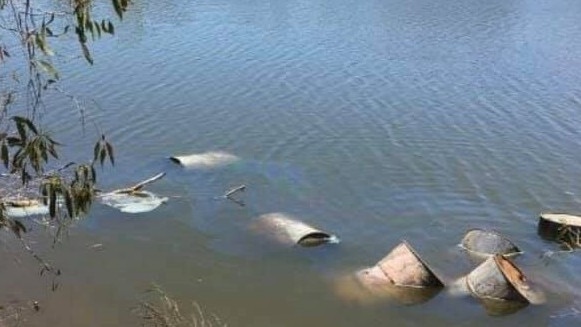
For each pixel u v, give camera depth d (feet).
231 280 49.44
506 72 100.83
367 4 146.82
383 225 57.31
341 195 62.28
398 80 95.71
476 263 51.39
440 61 106.01
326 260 51.80
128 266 50.57
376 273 49.16
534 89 93.20
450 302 46.57
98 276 49.06
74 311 45.32
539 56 109.70
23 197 51.13
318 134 75.72
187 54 104.27
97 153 30.12
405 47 113.39
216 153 69.67
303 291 48.29
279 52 107.86
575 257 52.34
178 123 77.46
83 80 89.51
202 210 58.54
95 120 76.74
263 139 74.13
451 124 79.46
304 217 58.18
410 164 68.80
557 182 65.87
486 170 67.87
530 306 46.16
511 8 144.77
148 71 95.14
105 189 61.98
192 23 124.26
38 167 27.45
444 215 59.21
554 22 132.98
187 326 44.06
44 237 52.26
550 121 81.15
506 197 62.69
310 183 64.44
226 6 139.13
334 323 45.16
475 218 59.00
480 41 118.32
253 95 87.51
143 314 45.14
